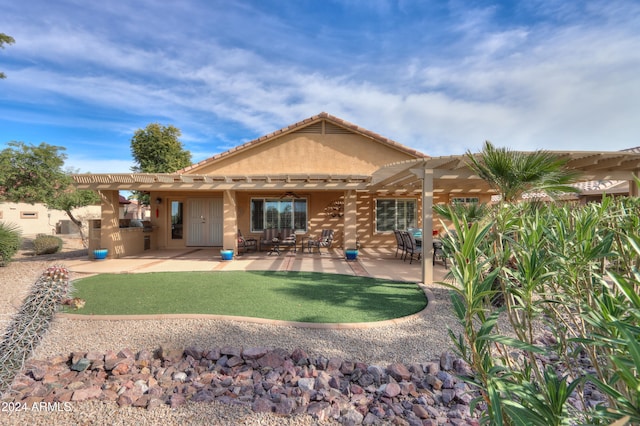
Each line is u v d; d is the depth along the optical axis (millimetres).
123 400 3115
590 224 2408
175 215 15367
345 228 11812
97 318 5062
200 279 8180
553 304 2779
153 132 24359
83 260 11586
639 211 2951
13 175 12469
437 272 9102
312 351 4109
